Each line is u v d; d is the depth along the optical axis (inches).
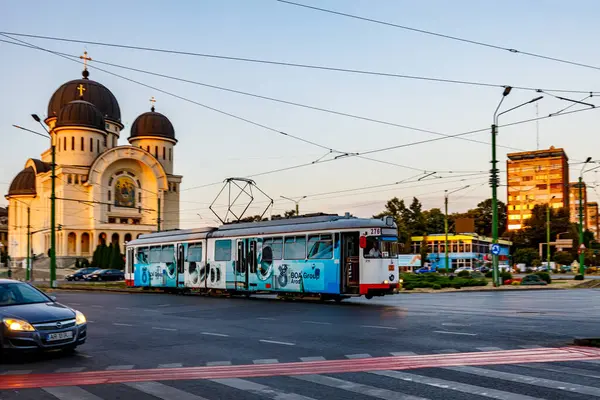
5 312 463.8
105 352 502.9
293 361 443.5
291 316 794.2
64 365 443.2
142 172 3846.0
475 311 813.2
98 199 3597.4
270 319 760.3
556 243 4013.3
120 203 3750.0
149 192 3838.6
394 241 1010.7
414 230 4099.4
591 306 902.4
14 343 447.2
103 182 3663.9
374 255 981.8
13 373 413.4
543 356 442.6
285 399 327.3
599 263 3860.7
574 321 669.9
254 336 590.6
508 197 5713.6
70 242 3710.6
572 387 341.4
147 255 1529.3
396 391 340.5
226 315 833.5
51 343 459.2
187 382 375.9
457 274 2657.5
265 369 414.0
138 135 4035.4
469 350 473.7
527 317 718.5
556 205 5502.0
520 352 460.8
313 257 1054.4
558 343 503.5
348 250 1003.3
